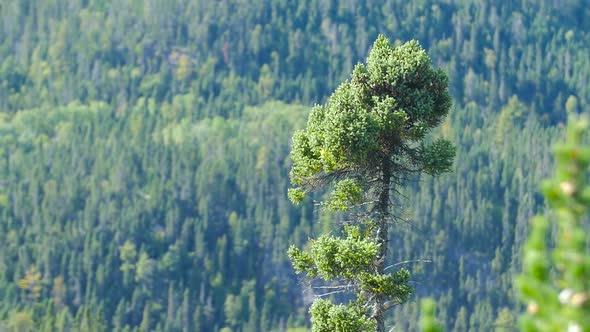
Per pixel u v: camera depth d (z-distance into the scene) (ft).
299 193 108.27
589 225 35.60
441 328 39.83
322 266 103.14
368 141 101.60
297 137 108.99
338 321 101.91
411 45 108.78
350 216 105.40
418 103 106.01
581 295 35.29
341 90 108.68
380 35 110.32
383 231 104.63
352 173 106.93
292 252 107.55
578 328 35.37
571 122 35.78
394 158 105.91
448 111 108.47
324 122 105.60
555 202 35.81
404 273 102.78
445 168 104.53
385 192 105.09
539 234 36.17
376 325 104.32
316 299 105.70
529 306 36.83
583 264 35.17
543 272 35.91
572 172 35.50
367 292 105.19
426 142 110.11
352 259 101.30
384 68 107.24
